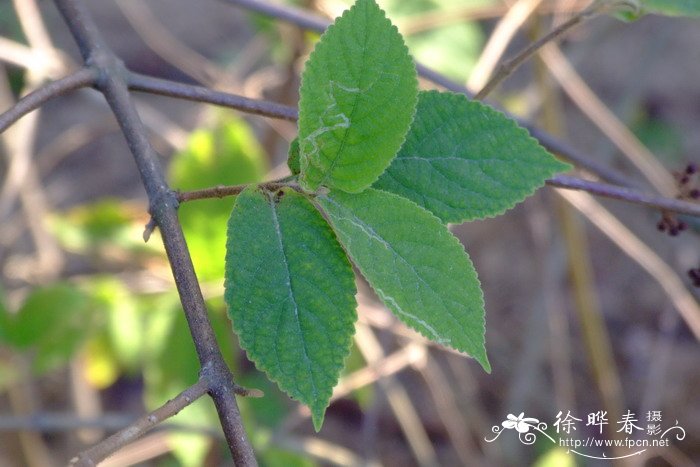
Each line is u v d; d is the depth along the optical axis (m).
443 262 0.59
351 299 0.59
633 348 1.92
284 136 1.24
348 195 0.60
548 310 1.45
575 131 2.06
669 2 0.69
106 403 1.73
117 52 2.07
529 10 0.97
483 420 1.66
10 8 1.43
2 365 1.03
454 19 1.19
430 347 1.51
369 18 0.59
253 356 0.59
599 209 1.11
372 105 0.60
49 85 0.64
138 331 1.00
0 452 1.34
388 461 1.78
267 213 0.60
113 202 1.10
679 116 2.12
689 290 0.88
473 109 0.62
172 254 0.60
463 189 0.62
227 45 2.15
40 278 1.32
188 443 1.01
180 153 0.90
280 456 1.06
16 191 1.30
